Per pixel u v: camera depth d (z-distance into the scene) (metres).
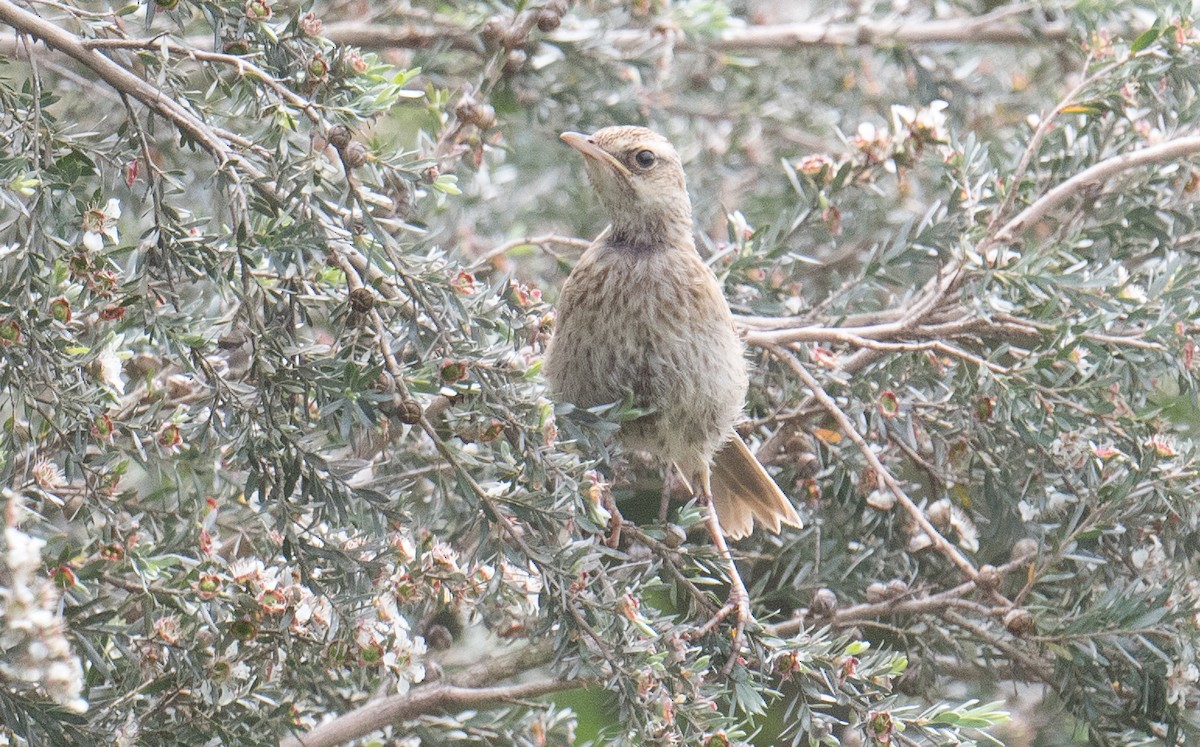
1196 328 9.19
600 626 7.09
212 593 6.96
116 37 7.64
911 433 9.78
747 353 10.09
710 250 11.24
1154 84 10.74
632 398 7.72
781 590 9.76
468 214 12.53
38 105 6.93
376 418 6.77
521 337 9.02
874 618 9.95
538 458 6.98
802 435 10.19
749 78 13.73
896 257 10.49
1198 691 8.83
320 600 7.12
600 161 9.78
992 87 13.77
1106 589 9.02
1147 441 9.20
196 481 8.05
